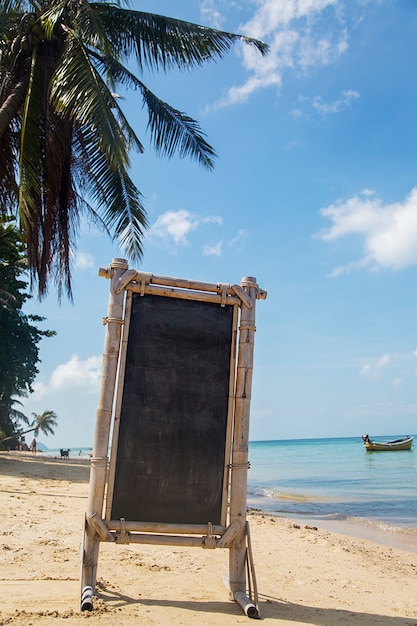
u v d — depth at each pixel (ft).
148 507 14.85
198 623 12.78
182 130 41.27
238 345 16.49
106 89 34.76
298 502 59.31
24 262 79.00
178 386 15.72
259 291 16.83
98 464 14.71
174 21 39.17
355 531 38.47
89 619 12.39
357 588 19.08
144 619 12.73
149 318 15.98
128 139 41.65
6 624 11.69
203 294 16.42
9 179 37.58
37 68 37.29
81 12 33.71
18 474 58.80
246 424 15.85
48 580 15.80
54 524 26.22
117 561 19.65
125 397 15.31
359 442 534.37
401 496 65.16
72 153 39.52
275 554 25.04
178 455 15.30
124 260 15.96
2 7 37.01
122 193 39.32
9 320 102.99
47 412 182.09
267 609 14.79
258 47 39.73
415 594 19.04
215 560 21.03
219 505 15.31
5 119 34.76
